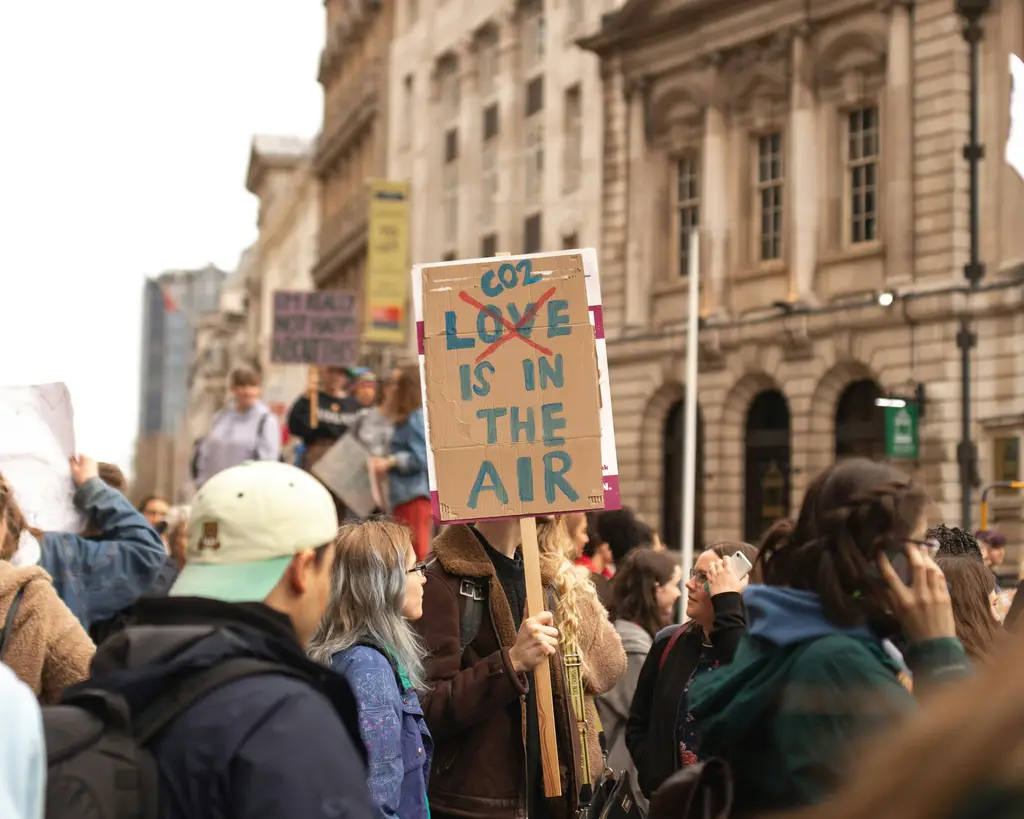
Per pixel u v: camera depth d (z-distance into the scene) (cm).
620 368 3656
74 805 273
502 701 527
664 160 3603
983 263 2781
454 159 4853
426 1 5175
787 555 316
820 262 3147
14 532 461
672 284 3550
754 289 3319
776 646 299
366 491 1169
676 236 3588
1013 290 2677
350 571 485
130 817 277
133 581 575
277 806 276
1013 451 2669
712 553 561
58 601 433
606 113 3750
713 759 301
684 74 3519
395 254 4575
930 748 137
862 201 3080
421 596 530
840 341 3033
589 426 544
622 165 3697
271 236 8831
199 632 295
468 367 551
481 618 562
